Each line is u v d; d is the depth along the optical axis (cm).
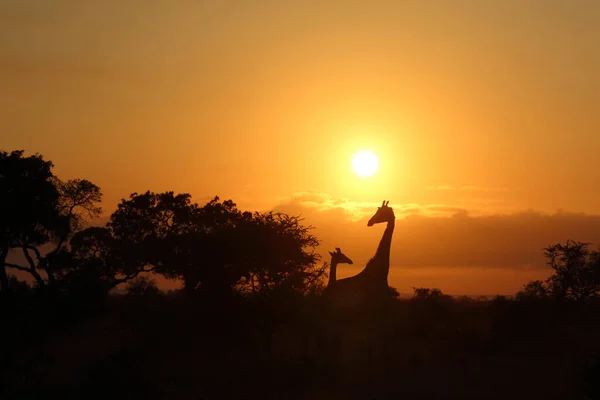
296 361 2986
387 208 3303
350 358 3181
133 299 3822
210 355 3172
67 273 4969
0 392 2222
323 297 3275
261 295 3525
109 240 5394
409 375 2819
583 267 5384
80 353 3162
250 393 2391
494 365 3134
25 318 3350
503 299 5147
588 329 4528
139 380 2341
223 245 3638
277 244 3609
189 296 3706
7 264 5031
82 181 5491
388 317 3169
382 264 3195
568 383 2573
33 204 5066
